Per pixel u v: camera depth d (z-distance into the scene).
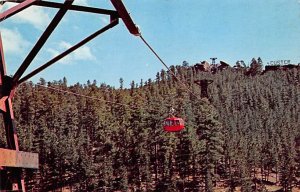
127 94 195.12
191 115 133.50
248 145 119.88
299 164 111.31
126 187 90.94
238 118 161.50
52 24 6.41
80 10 6.82
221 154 107.69
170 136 101.56
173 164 110.31
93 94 180.00
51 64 7.16
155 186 96.25
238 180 96.56
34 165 6.78
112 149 106.06
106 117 135.62
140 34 7.30
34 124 137.38
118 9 6.48
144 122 109.25
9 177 6.64
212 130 97.44
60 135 120.31
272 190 104.38
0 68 6.94
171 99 158.25
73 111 143.00
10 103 7.02
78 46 7.11
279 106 187.50
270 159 114.31
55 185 101.75
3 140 82.06
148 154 102.06
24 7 5.92
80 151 102.25
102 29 7.03
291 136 131.62
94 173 95.50
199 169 106.56
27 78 7.09
